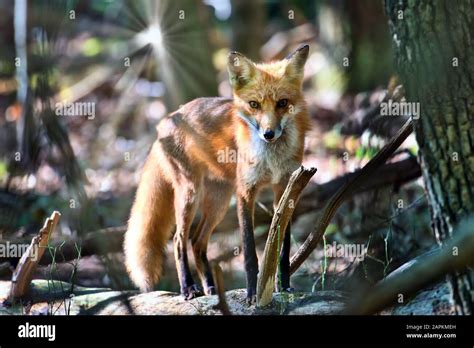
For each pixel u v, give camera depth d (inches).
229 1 852.6
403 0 260.2
